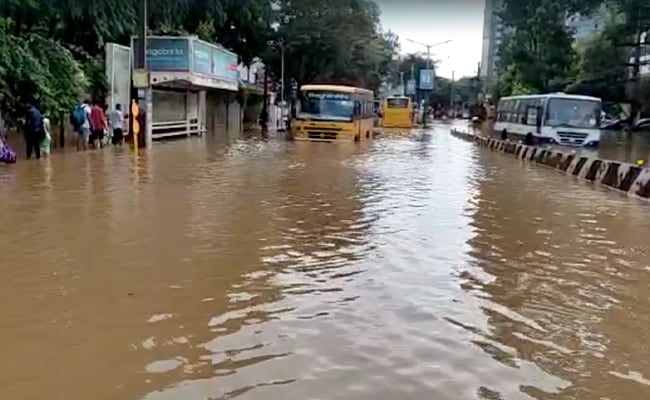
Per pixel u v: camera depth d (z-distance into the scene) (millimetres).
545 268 8070
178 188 13703
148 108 24062
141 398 4469
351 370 4941
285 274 7469
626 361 5285
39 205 11273
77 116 21922
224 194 13094
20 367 4914
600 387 4793
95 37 27188
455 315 6238
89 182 14234
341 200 12852
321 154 24422
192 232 9445
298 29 48688
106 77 25250
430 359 5188
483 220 11172
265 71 48594
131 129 24422
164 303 6375
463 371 4984
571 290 7180
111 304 6312
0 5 21422
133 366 4969
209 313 6133
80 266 7551
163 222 10070
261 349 5320
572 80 50438
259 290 6855
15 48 19797
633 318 6312
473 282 7371
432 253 8648
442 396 4559
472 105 99125
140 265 7652
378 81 65062
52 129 21891
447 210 12070
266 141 31109
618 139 44656
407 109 58719
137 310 6164
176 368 4949
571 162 20266
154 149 24000
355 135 32312
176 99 32562
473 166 21922
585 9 46281
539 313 6391
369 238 9445
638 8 43031
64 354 5160
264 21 45656
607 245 9469
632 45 47250
